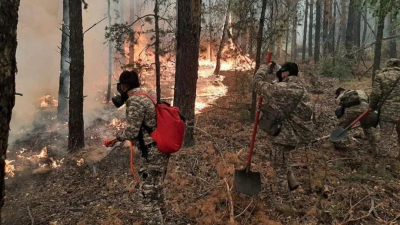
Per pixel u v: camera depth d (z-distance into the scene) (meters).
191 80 6.23
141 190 3.33
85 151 6.82
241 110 8.67
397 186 4.38
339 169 4.95
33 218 4.15
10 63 1.90
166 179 4.87
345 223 3.59
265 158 5.57
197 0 6.01
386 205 3.97
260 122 4.14
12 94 1.95
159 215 3.34
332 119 7.70
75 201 4.61
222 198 4.17
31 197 4.93
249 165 4.17
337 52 15.84
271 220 3.65
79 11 6.96
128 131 3.12
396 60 4.82
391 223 3.61
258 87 4.18
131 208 4.18
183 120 3.37
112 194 4.68
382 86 4.74
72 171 5.94
